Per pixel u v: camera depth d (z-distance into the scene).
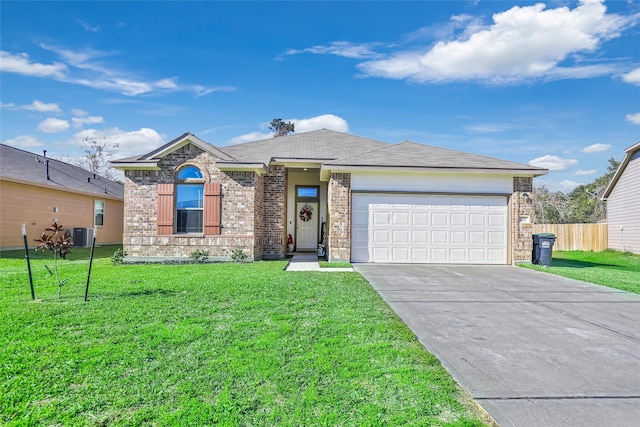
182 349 4.32
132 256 13.03
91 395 3.28
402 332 5.07
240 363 3.94
